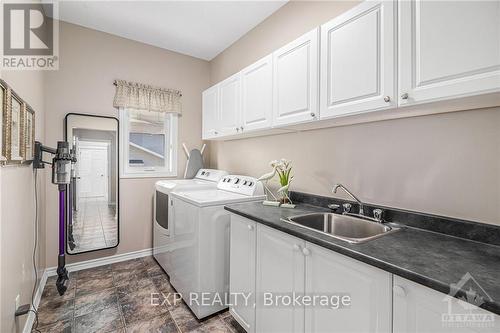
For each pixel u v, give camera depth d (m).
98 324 1.67
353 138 1.60
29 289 1.63
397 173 1.37
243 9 2.22
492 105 1.02
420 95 0.96
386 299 0.83
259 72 1.84
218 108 2.41
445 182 1.18
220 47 2.95
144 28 2.53
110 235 2.62
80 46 2.46
